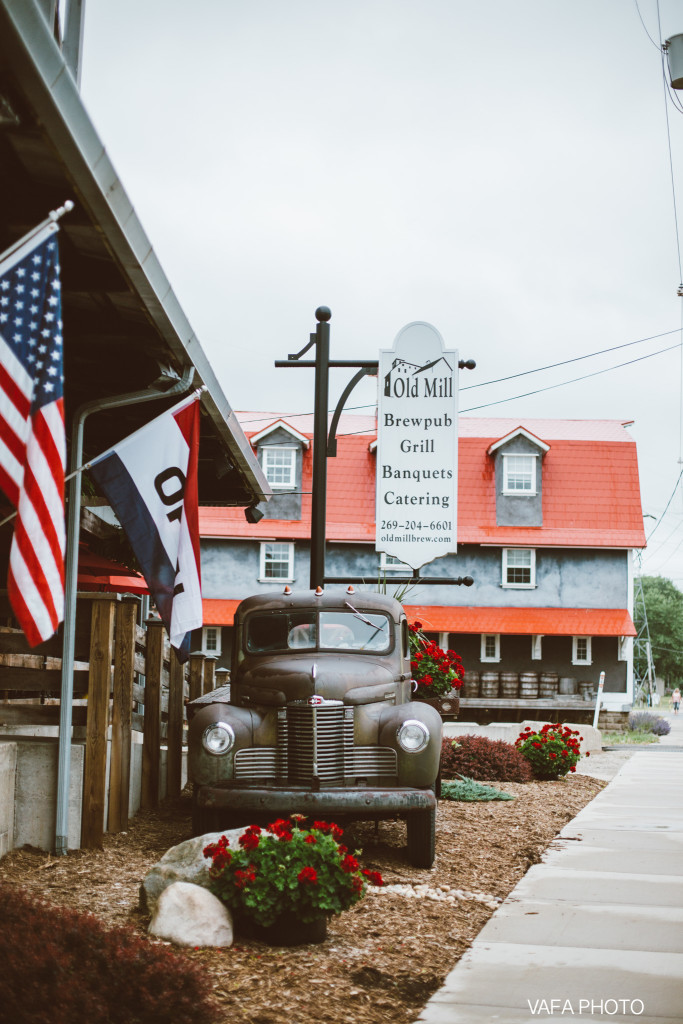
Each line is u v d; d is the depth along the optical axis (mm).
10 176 5746
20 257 5414
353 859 6055
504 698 36219
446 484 12914
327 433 13078
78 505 8250
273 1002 5000
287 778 8242
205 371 8711
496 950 6203
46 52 4590
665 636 101750
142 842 8656
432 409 13000
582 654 37688
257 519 14000
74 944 4613
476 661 37406
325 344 12992
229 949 5781
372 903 7074
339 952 5895
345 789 8039
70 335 7734
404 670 9430
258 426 39531
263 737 8320
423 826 8328
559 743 16594
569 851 9766
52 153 5234
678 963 5961
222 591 37375
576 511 38250
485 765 15672
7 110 4871
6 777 7723
